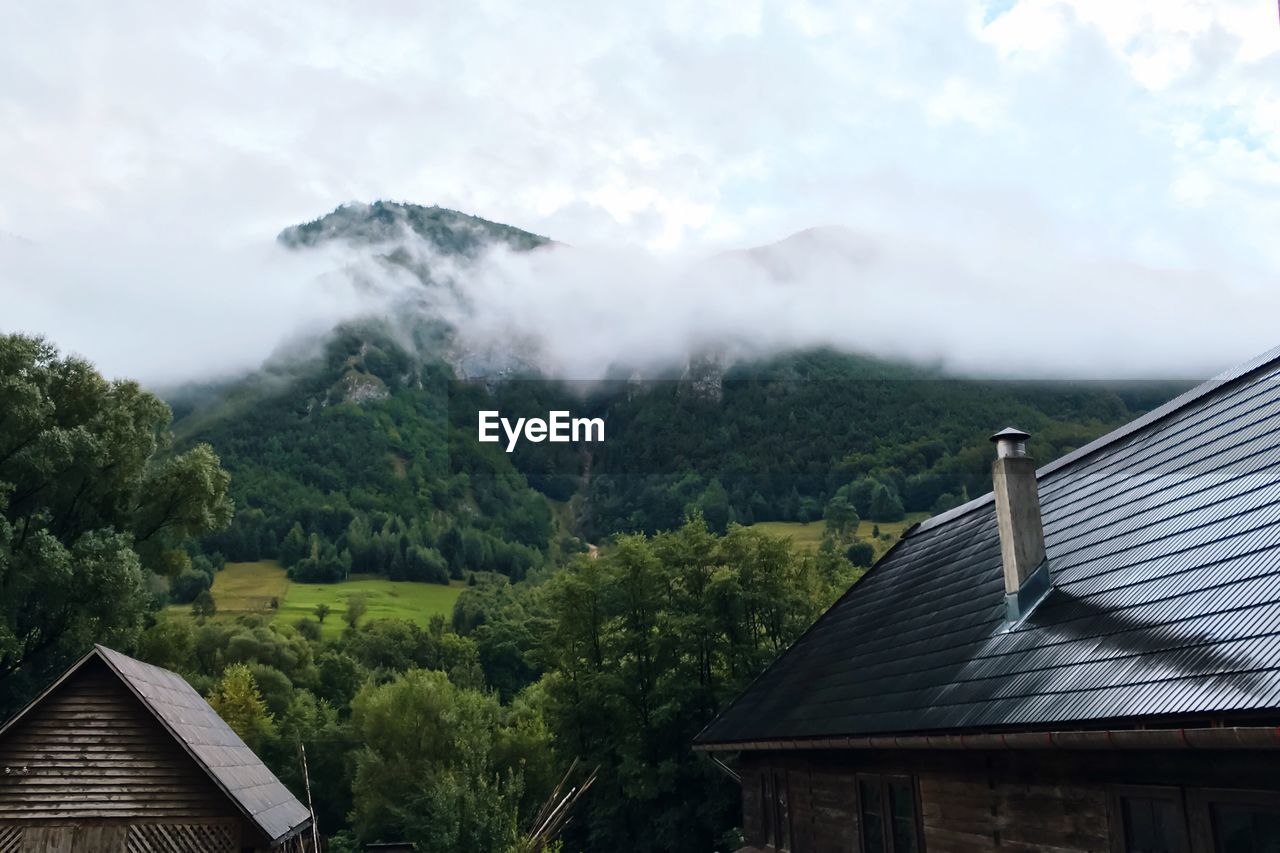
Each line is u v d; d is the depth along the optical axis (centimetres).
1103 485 1451
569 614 4575
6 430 3950
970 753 1117
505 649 9862
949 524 1986
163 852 1969
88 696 2033
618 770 4122
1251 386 1341
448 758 5438
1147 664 879
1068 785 952
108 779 1991
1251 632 807
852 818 1420
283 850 2314
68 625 3903
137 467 4412
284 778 6719
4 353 3997
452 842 2820
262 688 8275
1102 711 848
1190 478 1224
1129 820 876
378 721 5822
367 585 15388
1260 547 940
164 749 2020
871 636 1698
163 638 4981
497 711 6103
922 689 1248
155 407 4531
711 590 4403
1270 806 721
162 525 4528
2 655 3756
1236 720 707
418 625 12725
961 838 1128
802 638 2042
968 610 1409
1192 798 797
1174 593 987
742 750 1900
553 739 4538
